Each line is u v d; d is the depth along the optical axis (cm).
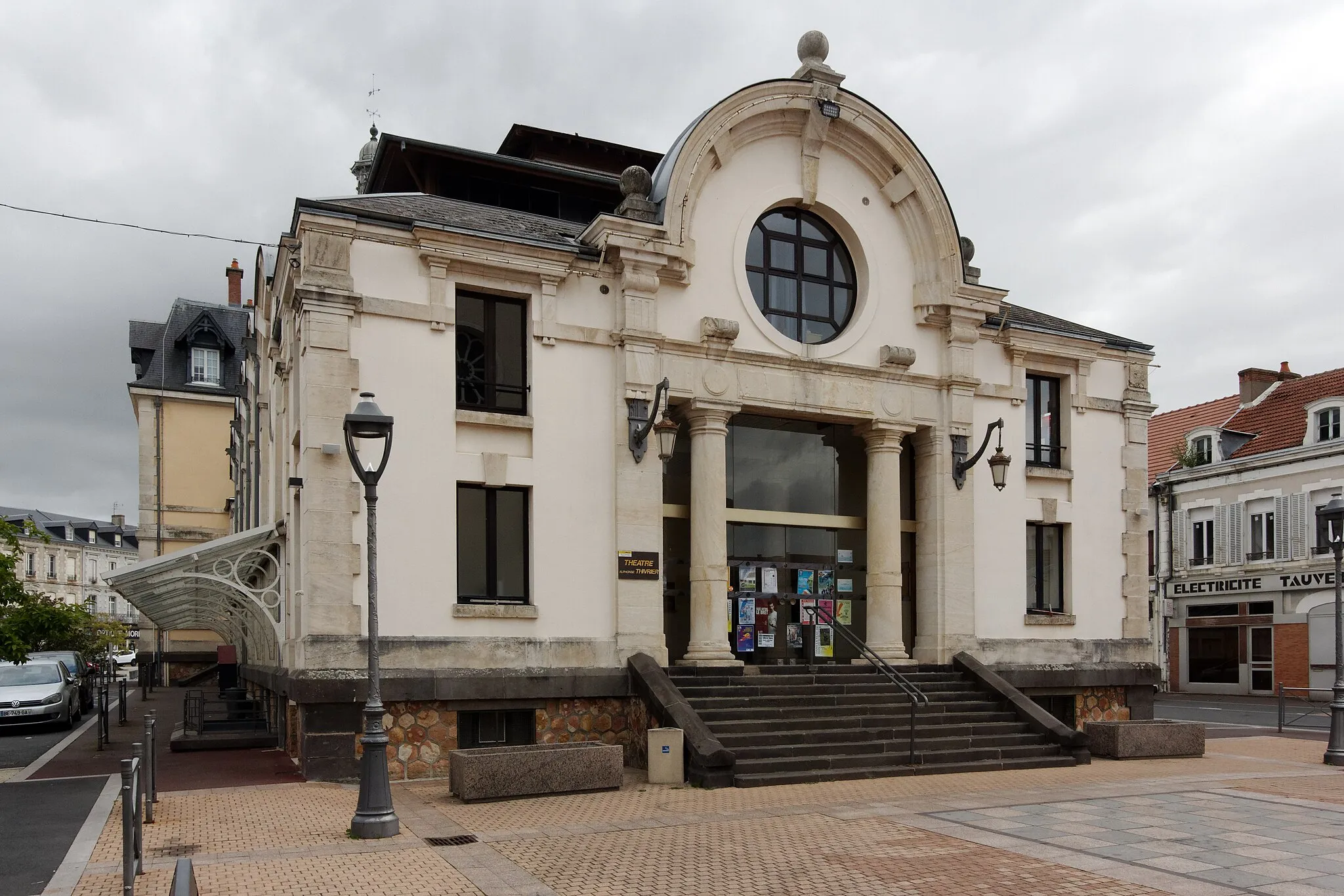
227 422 4122
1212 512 3897
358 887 795
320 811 1116
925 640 1833
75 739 1953
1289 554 3575
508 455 1525
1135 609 2047
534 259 1555
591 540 1570
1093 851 925
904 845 949
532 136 2209
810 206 1817
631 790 1274
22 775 1421
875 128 1819
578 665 1529
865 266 1838
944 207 1861
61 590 8519
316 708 1351
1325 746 1867
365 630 1398
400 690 1388
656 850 929
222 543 1570
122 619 9400
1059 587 2011
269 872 841
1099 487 2053
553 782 1227
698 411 1655
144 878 818
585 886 803
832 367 1762
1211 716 2722
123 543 9638
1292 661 3547
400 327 1466
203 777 1378
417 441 1458
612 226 1585
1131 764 1584
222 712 2164
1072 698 1956
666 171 1677
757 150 1766
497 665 1470
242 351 4128
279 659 1686
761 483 1817
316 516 1378
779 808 1144
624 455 1591
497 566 1525
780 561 1812
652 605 1582
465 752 1238
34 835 991
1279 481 3634
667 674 1555
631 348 1602
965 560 1844
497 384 1555
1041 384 2052
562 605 1534
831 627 1834
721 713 1456
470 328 1549
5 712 2069
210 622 2595
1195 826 1046
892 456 1814
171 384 4094
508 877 829
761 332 1727
